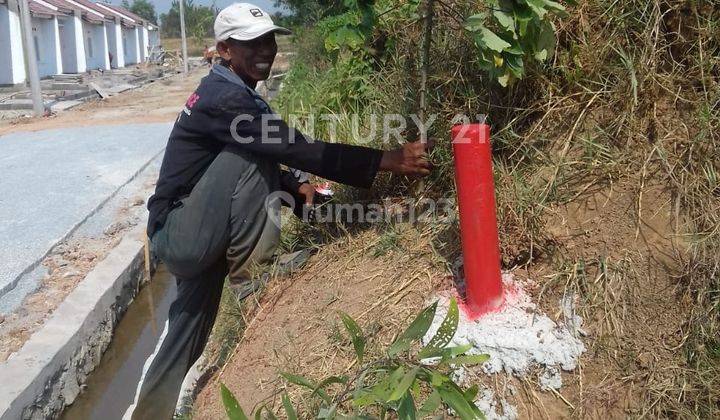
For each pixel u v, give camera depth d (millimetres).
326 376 2328
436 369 1861
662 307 2104
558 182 2422
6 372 3891
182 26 30281
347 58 4184
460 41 2865
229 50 2568
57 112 17078
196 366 3137
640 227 2248
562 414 2016
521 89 2658
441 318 2242
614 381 2025
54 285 5152
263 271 3004
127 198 7531
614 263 2195
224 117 2467
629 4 2500
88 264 5586
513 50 2217
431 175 2807
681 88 2393
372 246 2811
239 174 2514
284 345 2621
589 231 2301
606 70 2510
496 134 2645
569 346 2074
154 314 5559
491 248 2115
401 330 2311
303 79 5680
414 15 3080
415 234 2693
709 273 2064
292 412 1851
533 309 2176
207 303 2756
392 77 3385
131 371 4797
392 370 1793
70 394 4281
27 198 7418
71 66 30516
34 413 3824
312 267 2990
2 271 5254
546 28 2268
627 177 2355
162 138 11430
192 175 2598
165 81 28141
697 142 2248
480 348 2123
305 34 7504
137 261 5848
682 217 2211
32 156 10023
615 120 2443
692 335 2014
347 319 1829
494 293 2150
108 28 37656
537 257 2328
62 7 28953
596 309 2143
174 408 2764
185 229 2529
